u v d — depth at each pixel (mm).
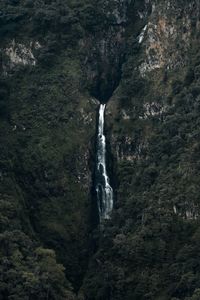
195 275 115000
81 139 141750
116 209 135250
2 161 133250
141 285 120375
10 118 141250
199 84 135125
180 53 142375
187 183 125312
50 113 142500
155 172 132500
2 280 112312
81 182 139750
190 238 121062
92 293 125500
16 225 123688
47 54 147375
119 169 139500
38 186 136250
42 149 138875
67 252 133250
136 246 123438
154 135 138250
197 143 127688
